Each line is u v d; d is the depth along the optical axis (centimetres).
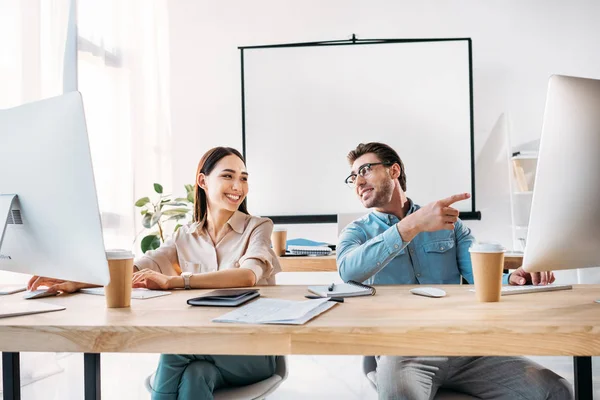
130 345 91
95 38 346
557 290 129
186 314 102
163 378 123
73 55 311
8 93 250
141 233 405
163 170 425
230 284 142
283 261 276
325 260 273
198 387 121
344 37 430
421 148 423
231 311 104
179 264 173
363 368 145
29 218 112
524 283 140
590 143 102
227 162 172
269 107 432
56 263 113
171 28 437
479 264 111
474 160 420
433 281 174
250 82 432
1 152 113
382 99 426
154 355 313
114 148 364
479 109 421
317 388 250
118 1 376
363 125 427
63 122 104
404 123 425
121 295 111
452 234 177
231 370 131
